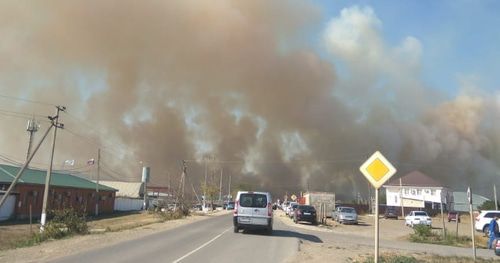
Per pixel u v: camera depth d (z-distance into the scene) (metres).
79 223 21.92
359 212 83.19
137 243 17.27
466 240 29.45
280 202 118.31
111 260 12.33
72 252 14.22
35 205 45.66
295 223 40.97
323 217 46.50
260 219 22.69
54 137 33.59
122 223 40.91
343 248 18.62
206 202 86.75
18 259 12.60
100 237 19.97
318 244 19.72
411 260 13.21
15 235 27.55
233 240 19.06
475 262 16.11
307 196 56.75
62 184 51.72
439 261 15.81
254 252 15.01
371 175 10.14
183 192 50.09
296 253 15.25
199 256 13.52
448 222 59.41
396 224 51.09
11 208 41.81
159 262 12.07
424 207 82.94
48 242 18.42
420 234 30.48
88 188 58.62
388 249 20.09
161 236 20.75
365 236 30.70
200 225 30.09
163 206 49.31
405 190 85.69
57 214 22.20
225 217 45.25
